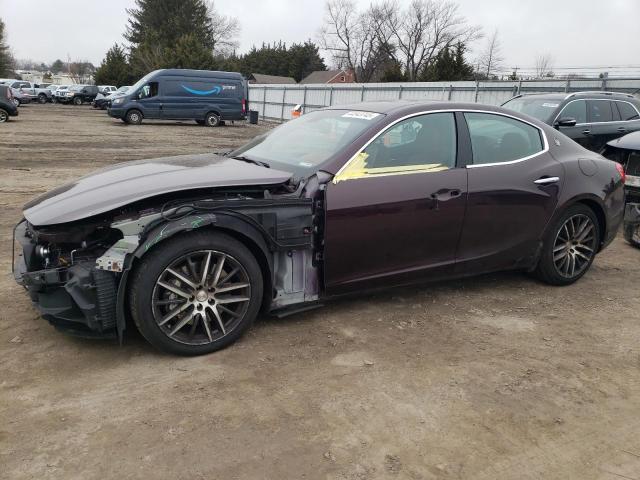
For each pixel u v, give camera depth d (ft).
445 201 13.10
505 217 14.15
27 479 7.61
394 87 83.61
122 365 10.68
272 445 8.52
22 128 67.67
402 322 13.16
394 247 12.81
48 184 30.78
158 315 10.55
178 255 10.48
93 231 10.47
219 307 11.18
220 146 56.85
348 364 11.07
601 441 8.96
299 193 11.96
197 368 10.69
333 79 249.96
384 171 12.53
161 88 83.20
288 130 15.28
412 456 8.41
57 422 8.87
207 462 8.07
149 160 14.32
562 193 14.96
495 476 8.05
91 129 71.87
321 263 12.31
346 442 8.66
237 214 10.93
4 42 247.29
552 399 10.11
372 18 227.61
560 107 30.89
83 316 10.30
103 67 209.15
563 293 15.57
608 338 12.75
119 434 8.63
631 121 32.76
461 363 11.30
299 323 12.89
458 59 121.49
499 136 14.39
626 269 18.06
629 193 19.67
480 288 15.70
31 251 10.68
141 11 216.13
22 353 10.98
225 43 262.67
